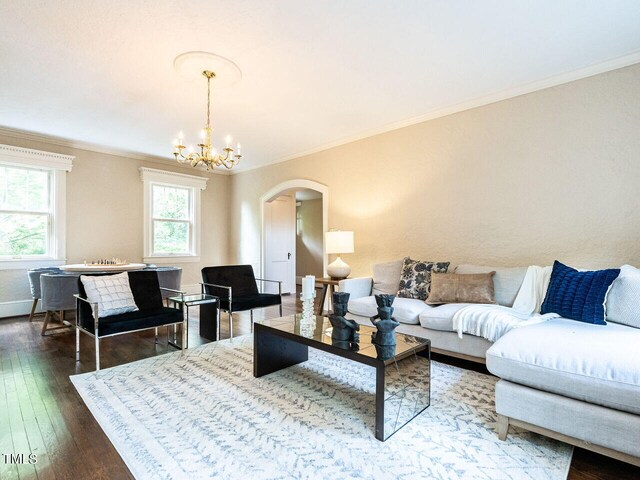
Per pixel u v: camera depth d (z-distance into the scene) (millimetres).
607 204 2703
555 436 1564
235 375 2523
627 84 2623
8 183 4383
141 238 5516
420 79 2965
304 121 3984
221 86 3053
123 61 2625
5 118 3854
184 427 1814
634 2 2023
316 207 8312
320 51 2512
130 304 2986
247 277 4070
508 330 2309
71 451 1611
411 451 1615
